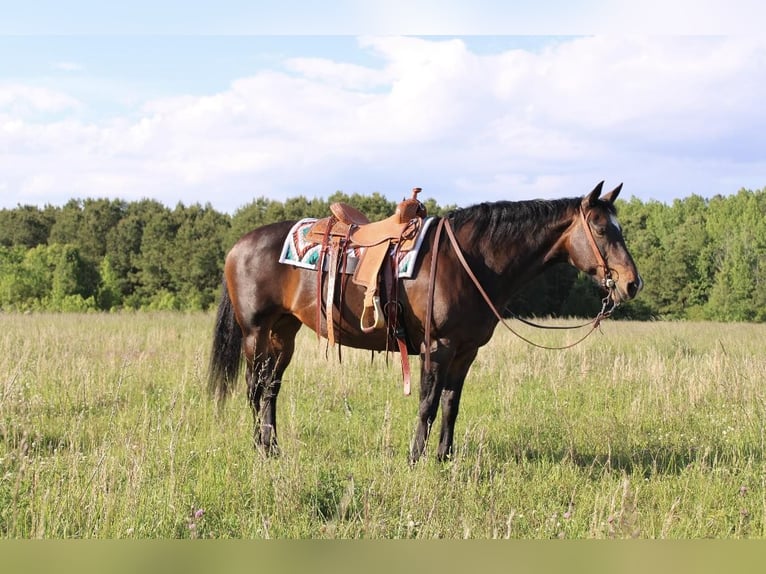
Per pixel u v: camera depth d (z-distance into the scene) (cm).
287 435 562
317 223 570
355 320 541
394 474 446
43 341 1095
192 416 633
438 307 500
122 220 4466
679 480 486
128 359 879
